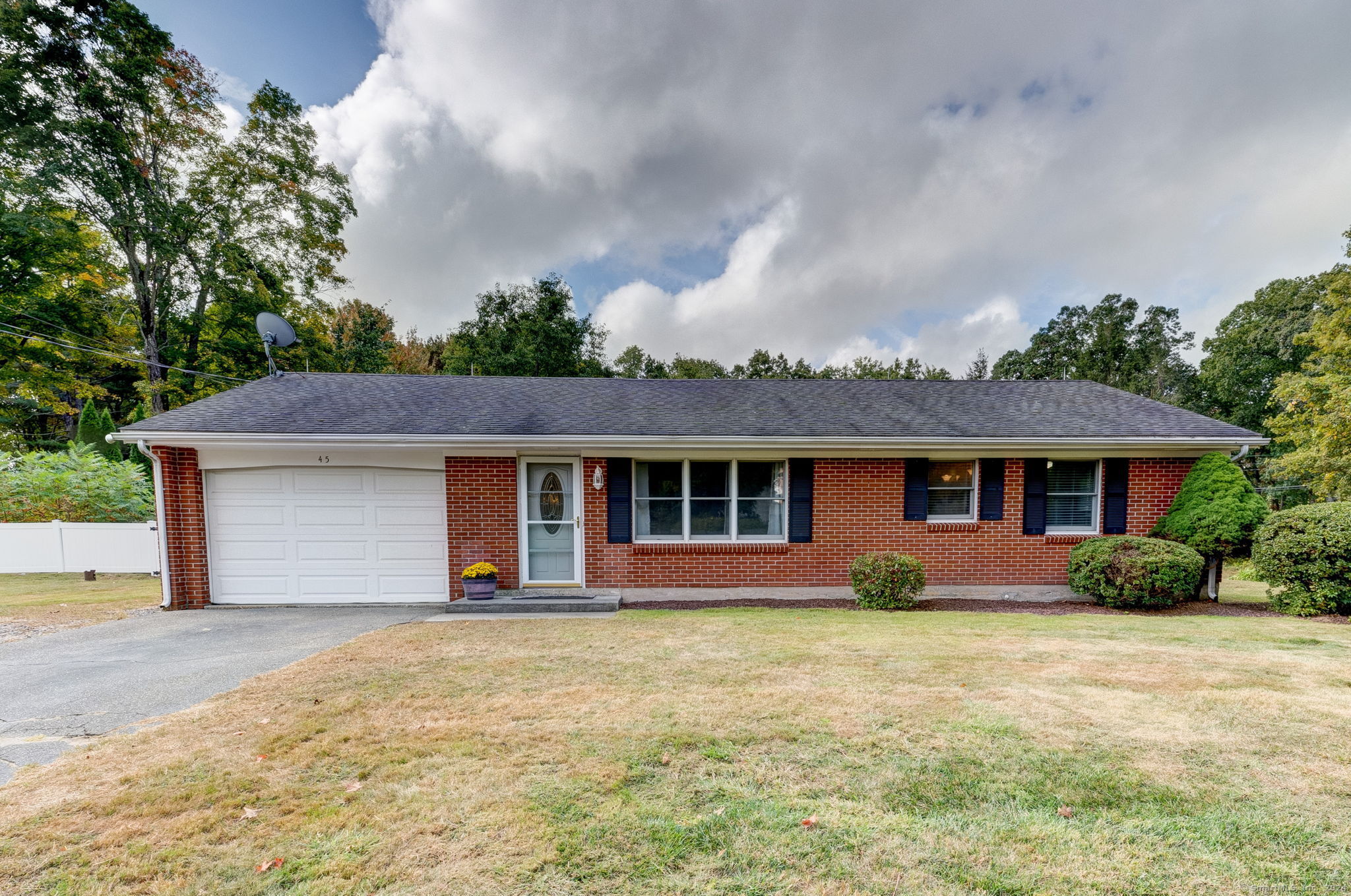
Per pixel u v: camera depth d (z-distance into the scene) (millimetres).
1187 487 8812
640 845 2492
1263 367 26281
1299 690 4336
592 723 3795
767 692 4355
